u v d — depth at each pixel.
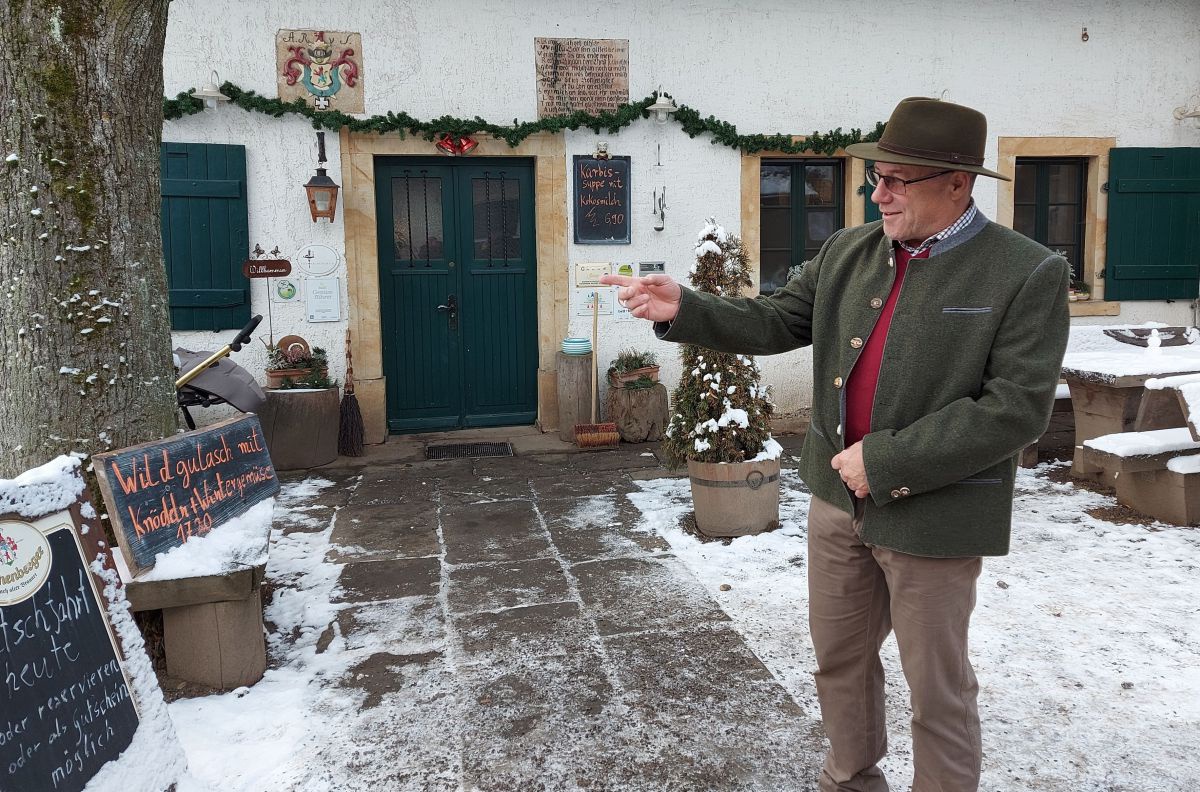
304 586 3.81
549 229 6.72
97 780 1.92
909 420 1.75
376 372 6.55
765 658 3.03
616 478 5.61
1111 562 3.87
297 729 2.60
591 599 3.58
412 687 2.87
